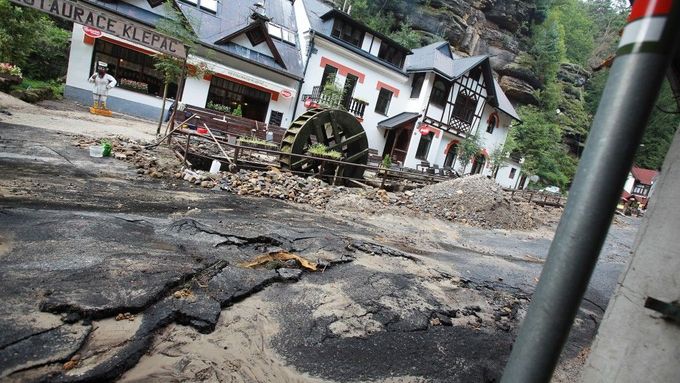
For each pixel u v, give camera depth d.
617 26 47.81
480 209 10.34
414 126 20.92
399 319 3.40
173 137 9.96
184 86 15.35
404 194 10.73
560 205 18.30
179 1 15.77
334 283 3.82
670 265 1.23
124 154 7.41
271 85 16.55
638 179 35.94
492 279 5.43
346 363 2.64
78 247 3.18
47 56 16.39
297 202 7.63
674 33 0.85
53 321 2.22
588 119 36.88
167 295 2.81
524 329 1.02
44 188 4.69
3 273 2.57
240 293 3.10
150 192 5.68
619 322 1.36
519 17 34.41
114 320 2.38
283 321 2.95
